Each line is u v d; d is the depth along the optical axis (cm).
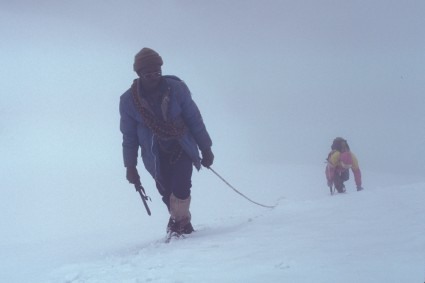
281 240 522
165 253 543
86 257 692
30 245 987
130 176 733
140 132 702
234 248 513
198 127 712
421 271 352
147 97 689
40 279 532
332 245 468
